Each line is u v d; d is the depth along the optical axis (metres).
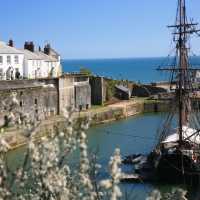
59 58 85.81
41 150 6.68
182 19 44.81
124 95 84.62
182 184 33.50
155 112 81.00
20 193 6.51
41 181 6.63
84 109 70.12
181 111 41.19
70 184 6.88
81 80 70.06
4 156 6.68
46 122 44.81
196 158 34.66
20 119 6.87
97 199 6.48
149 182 32.66
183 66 44.91
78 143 6.77
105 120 68.62
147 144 48.50
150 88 90.44
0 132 6.82
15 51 68.69
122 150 45.00
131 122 69.12
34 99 56.12
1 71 65.50
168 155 34.44
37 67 74.25
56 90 61.34
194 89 45.78
